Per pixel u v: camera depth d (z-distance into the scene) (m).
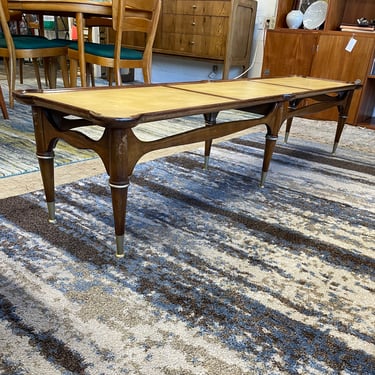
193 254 1.15
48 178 1.20
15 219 1.25
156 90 1.37
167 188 1.62
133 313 0.88
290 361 0.78
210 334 0.84
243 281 1.04
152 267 1.06
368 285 1.06
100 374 0.72
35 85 3.69
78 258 1.07
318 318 0.92
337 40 3.05
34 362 0.73
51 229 1.21
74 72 2.67
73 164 1.80
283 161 2.13
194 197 1.56
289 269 1.11
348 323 0.91
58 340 0.79
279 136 2.67
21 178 1.58
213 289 0.99
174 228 1.29
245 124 1.40
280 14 3.36
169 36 3.75
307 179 1.88
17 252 1.08
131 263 1.07
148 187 1.62
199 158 2.06
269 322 0.89
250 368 0.76
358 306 0.97
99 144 0.98
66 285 0.96
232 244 1.22
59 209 1.34
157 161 1.95
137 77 4.63
